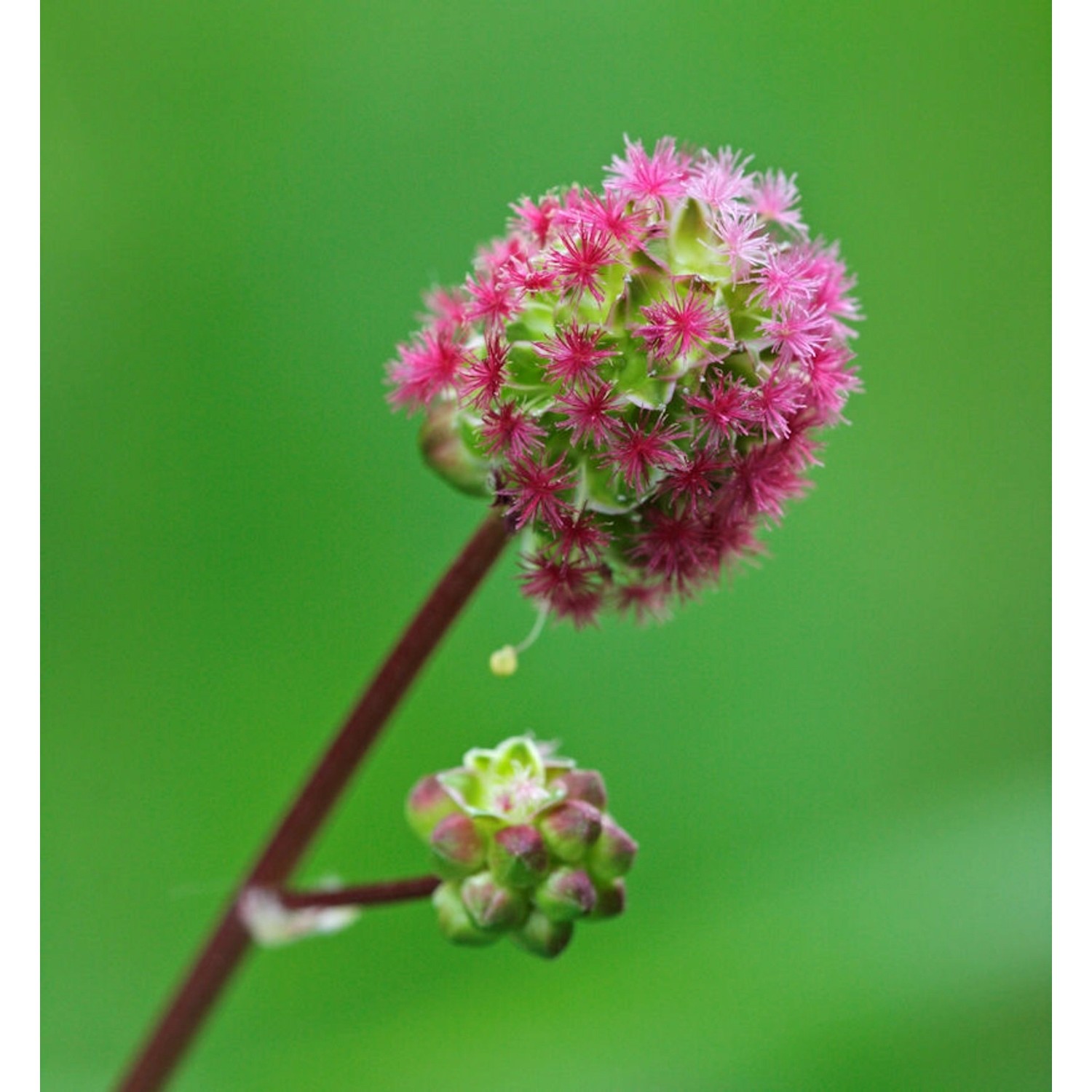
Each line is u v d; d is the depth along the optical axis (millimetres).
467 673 184
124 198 185
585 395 157
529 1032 171
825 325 158
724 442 158
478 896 160
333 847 181
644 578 160
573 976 173
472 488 161
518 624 185
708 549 159
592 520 159
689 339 156
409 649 162
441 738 183
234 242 185
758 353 158
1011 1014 170
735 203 158
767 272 157
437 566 184
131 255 185
